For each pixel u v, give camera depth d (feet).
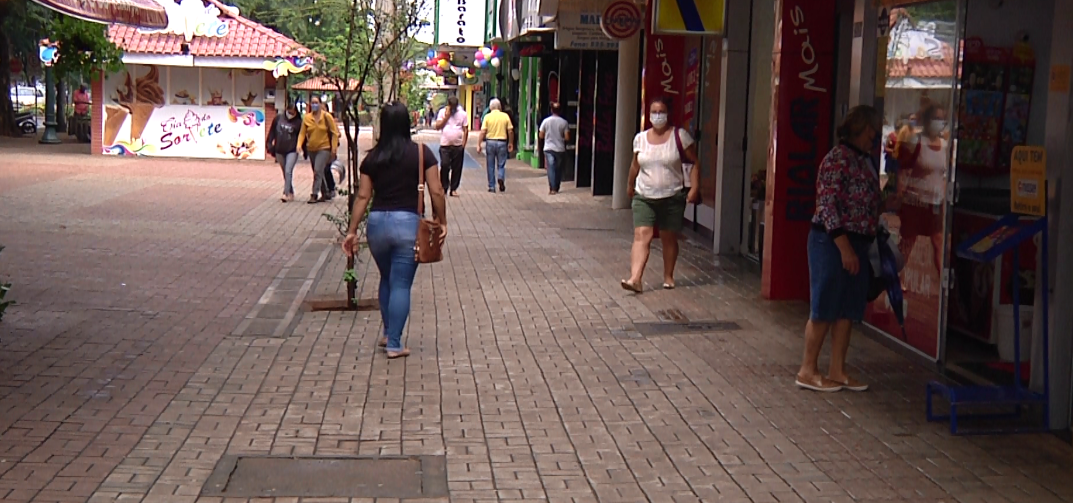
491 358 27.45
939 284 25.75
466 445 20.65
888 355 27.63
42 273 37.17
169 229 50.31
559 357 27.61
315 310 33.50
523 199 70.03
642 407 23.21
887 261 23.91
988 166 28.37
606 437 21.18
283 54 95.71
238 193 69.41
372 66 37.88
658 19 41.52
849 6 36.06
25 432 20.43
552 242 49.21
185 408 22.50
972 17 27.50
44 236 45.91
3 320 29.63
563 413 22.74
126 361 26.08
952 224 27.68
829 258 23.58
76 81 127.34
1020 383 22.36
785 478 18.93
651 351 28.32
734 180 44.70
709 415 22.65
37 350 26.66
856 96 29.66
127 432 20.77
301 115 65.51
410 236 26.84
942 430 21.63
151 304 33.01
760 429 21.71
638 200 36.47
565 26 63.21
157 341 28.30
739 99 44.27
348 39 37.19
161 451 19.79
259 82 99.19
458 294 36.11
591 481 18.75
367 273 40.65
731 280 39.14
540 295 36.09
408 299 27.22
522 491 18.25
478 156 119.14
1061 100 20.65
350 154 37.09
